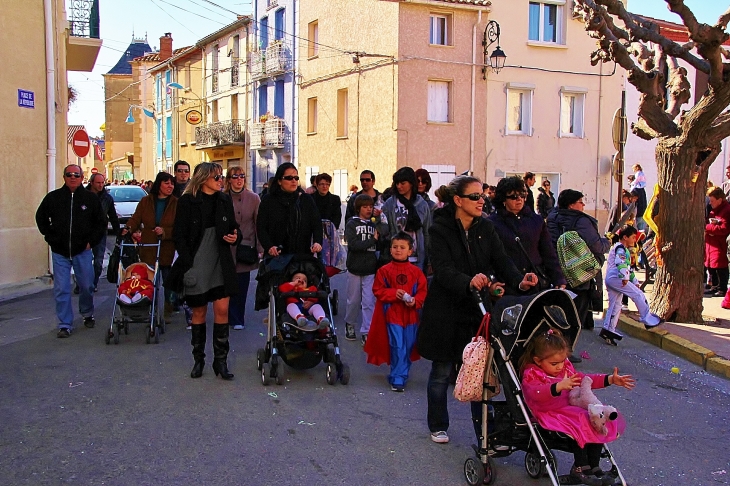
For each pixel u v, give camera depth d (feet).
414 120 76.07
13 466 15.52
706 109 28.94
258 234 25.20
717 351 26.04
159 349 26.71
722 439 18.30
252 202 30.25
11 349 26.30
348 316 28.63
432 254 16.48
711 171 81.76
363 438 17.72
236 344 27.76
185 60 140.67
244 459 16.19
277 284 23.29
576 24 80.79
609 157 83.25
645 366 25.66
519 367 14.35
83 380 22.30
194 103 137.18
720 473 16.03
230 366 24.45
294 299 23.22
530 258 21.47
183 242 22.03
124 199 85.30
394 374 22.06
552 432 13.91
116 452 16.44
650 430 18.90
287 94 102.53
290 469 15.69
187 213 22.12
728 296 34.81
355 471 15.65
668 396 22.07
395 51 75.41
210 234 22.26
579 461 13.48
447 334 16.61
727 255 37.65
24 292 39.01
